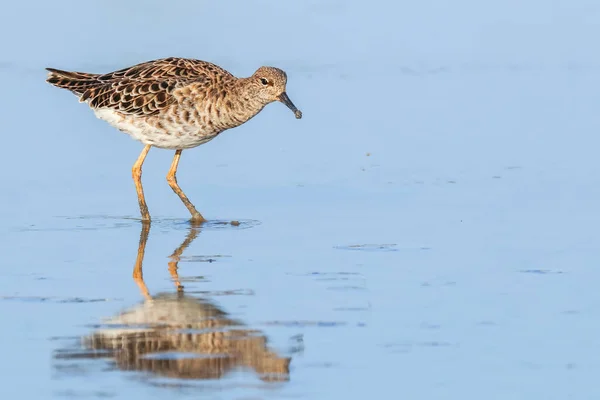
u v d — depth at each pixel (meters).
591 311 10.80
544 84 21.59
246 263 12.62
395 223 14.27
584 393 8.95
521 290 11.47
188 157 18.12
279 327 10.48
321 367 9.54
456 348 9.91
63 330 10.42
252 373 9.44
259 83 15.36
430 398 8.91
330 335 10.27
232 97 15.30
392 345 9.98
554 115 19.52
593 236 13.43
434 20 25.12
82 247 13.41
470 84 21.67
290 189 16.25
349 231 13.95
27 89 20.78
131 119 15.21
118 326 10.54
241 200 15.73
